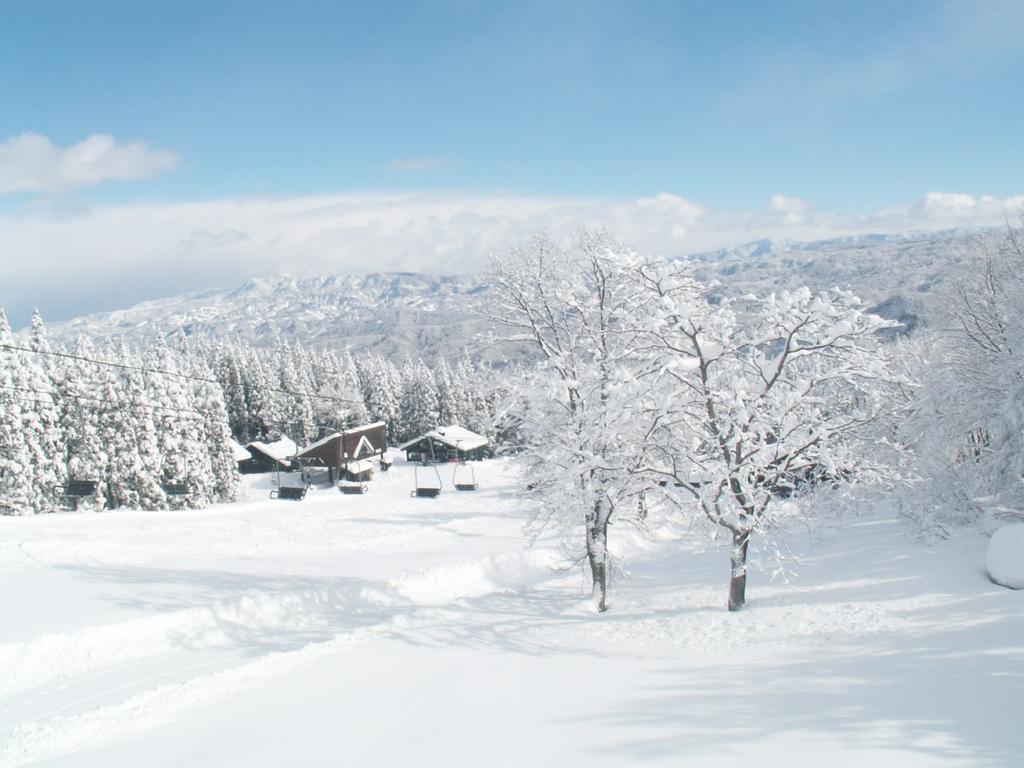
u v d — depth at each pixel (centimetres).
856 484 1684
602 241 2170
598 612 2014
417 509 4550
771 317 1533
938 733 826
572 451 1914
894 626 1349
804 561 2230
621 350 2002
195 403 6062
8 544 2698
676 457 1778
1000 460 1928
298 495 5175
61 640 1548
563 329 2278
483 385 2336
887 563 1886
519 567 2897
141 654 1598
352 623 2000
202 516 4128
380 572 2523
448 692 1223
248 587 2159
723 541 2122
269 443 8075
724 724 930
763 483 1612
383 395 10150
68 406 5222
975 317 2502
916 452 2169
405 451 8712
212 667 1479
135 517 3881
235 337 10138
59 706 1239
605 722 988
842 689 1038
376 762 890
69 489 4916
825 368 1670
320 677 1354
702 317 1691
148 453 5288
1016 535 1470
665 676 1230
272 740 1008
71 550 2648
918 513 2131
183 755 968
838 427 1568
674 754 834
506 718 1048
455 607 2089
